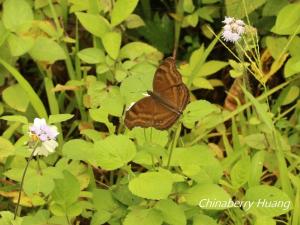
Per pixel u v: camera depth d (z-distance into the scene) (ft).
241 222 2.73
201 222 2.56
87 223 2.98
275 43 3.28
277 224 2.96
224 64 3.29
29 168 2.62
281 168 2.78
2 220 2.64
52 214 2.75
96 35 3.22
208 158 2.58
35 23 3.26
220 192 2.52
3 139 2.84
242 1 3.24
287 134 3.21
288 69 3.10
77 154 2.69
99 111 2.80
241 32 3.01
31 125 2.63
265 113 2.79
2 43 3.10
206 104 2.60
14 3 3.15
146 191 2.41
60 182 2.61
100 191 2.66
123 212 2.64
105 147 2.54
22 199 2.83
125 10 3.23
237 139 3.03
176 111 2.32
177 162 2.58
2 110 3.16
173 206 2.50
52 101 3.19
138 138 2.67
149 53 3.29
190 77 3.19
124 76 3.15
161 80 2.34
